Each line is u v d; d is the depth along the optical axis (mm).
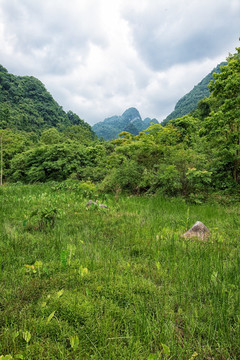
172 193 8680
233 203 7648
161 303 1772
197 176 7988
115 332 1444
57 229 3943
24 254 2824
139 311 1673
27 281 2125
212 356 1342
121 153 11570
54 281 2125
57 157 18938
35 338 1401
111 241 3547
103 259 2725
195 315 1670
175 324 1604
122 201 7594
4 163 27984
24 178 21938
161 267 2506
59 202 7000
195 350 1371
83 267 2473
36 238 3461
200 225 3953
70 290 1995
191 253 2922
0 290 1948
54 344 1364
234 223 4941
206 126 9875
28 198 7047
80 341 1375
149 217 5281
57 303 1752
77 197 8211
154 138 11422
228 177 9180
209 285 2109
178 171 8625
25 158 21219
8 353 1293
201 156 9383
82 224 4430
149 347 1367
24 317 1604
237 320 1617
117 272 2367
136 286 2047
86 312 1631
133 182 9844
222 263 2568
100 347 1314
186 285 2119
